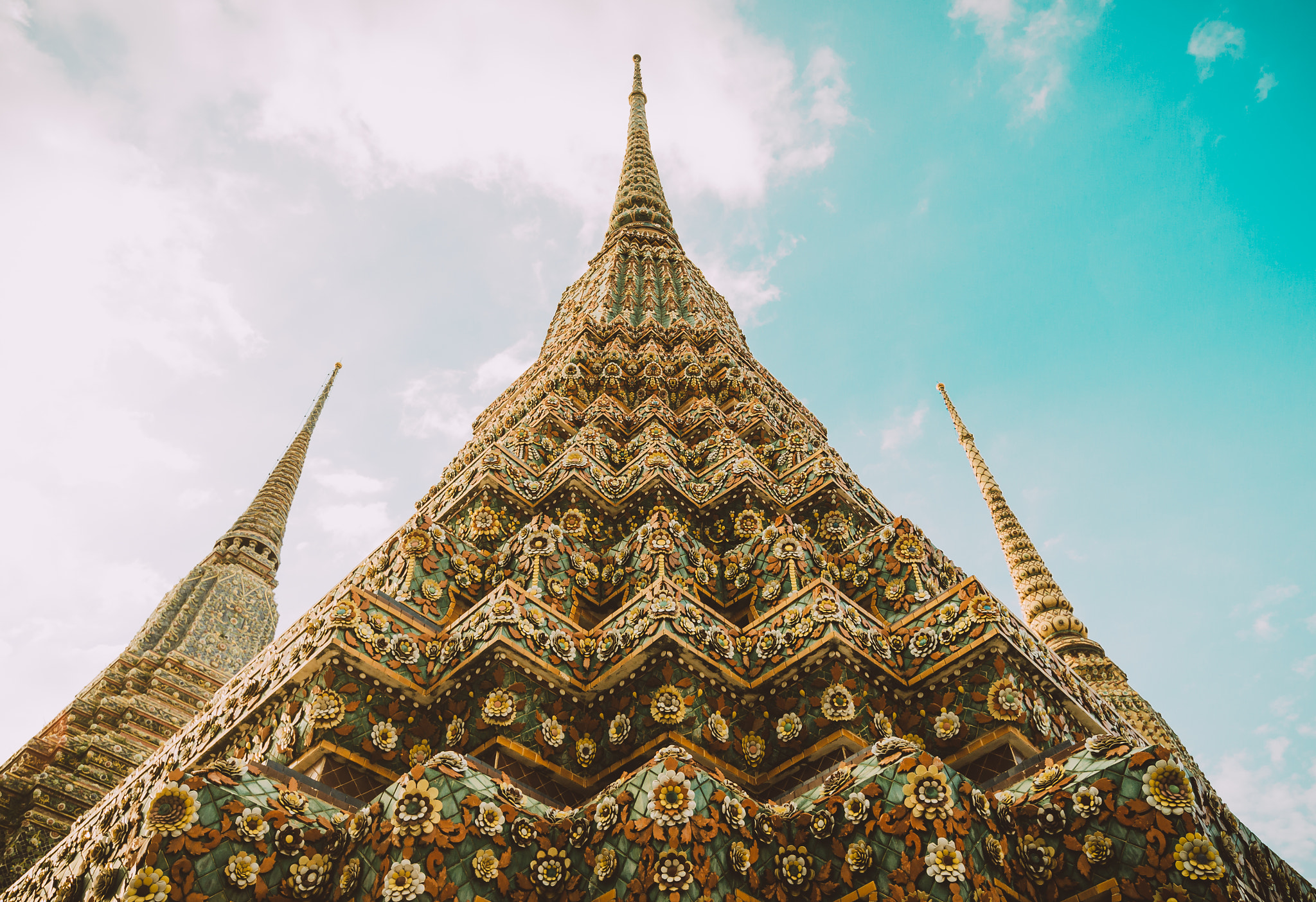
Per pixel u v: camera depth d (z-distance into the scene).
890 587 14.40
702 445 20.53
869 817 8.36
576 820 8.69
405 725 11.41
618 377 24.61
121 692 32.09
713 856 8.02
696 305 32.94
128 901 7.51
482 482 17.05
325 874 8.40
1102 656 26.55
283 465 48.50
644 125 56.31
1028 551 31.22
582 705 11.90
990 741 11.09
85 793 27.02
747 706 12.00
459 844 7.99
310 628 12.16
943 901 7.55
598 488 17.58
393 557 15.02
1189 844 7.90
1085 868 8.30
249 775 8.84
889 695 11.98
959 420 38.69
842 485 18.08
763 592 14.37
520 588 12.57
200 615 36.53
